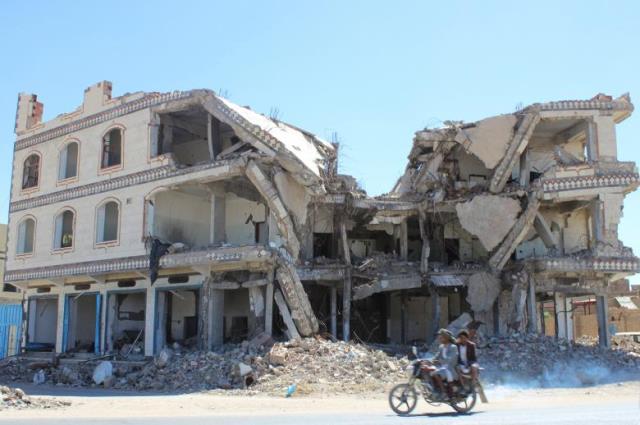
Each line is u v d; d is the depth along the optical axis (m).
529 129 30.41
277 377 21.75
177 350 28.59
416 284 31.28
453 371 13.41
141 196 30.50
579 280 29.88
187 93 29.34
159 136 31.11
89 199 33.03
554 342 27.05
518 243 30.47
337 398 18.47
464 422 11.24
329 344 24.98
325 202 31.47
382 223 34.94
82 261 32.47
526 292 29.25
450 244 34.72
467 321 30.98
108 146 33.44
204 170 28.12
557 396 18.61
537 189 29.67
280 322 28.41
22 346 36.19
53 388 25.50
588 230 32.75
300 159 27.41
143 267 29.50
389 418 12.26
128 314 33.59
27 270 35.38
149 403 17.27
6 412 14.46
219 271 28.08
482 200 31.25
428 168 33.38
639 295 50.16
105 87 33.66
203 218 33.19
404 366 23.22
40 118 38.81
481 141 31.36
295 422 11.80
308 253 31.97
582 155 33.69
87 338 35.72
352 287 31.23
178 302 33.22
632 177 29.00
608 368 24.58
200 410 15.42
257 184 27.03
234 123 27.70
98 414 14.40
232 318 31.48
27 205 36.53
